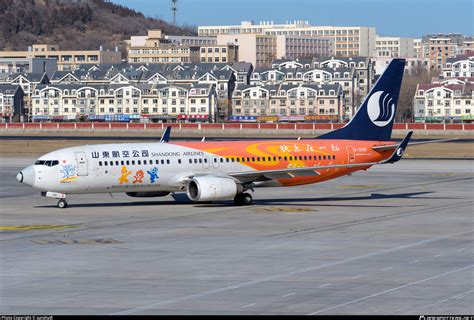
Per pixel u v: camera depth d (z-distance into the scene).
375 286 145.75
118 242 194.75
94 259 172.38
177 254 178.50
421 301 134.62
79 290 143.50
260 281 150.38
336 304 132.88
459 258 173.12
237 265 165.62
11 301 135.50
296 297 137.88
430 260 170.75
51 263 167.88
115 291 142.62
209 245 190.38
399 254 178.00
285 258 173.38
